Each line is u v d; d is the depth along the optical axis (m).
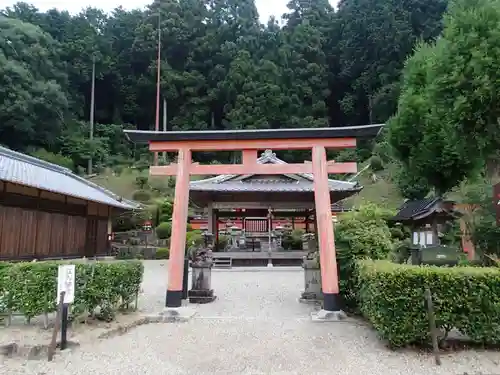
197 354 5.17
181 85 54.53
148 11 59.03
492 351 4.91
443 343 5.06
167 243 25.41
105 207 23.39
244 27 58.50
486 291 4.84
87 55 52.19
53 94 41.59
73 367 4.70
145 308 7.87
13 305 5.89
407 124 13.66
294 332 6.12
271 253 18.81
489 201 8.90
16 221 15.27
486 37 7.60
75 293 5.86
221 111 54.94
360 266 6.29
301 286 11.84
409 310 4.93
